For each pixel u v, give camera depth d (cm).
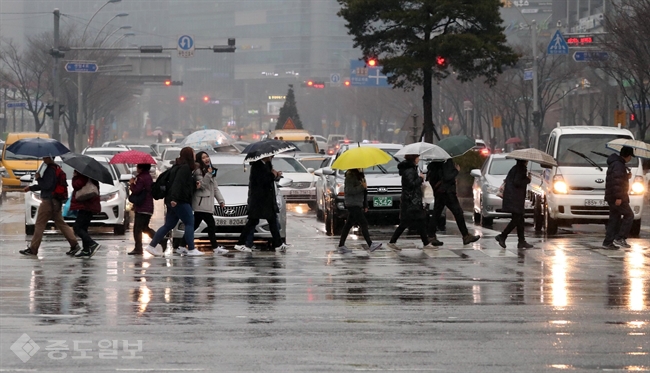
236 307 2903
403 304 2975
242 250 4641
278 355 2194
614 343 2339
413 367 2073
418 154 4716
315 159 9850
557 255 4438
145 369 2048
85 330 2502
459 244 5003
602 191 5547
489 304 2975
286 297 3119
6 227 6247
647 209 8444
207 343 2333
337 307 2911
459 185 9650
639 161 5656
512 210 4703
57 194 4375
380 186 5875
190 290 3275
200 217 4550
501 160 6631
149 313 2781
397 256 4416
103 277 3619
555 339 2394
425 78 11506
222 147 10162
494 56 11256
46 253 4541
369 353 2220
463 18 11388
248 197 4628
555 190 5575
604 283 3469
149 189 4428
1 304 2936
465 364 2103
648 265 4041
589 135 5750
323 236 5631
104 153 10038
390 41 11594
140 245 4450
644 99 13600
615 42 12231
